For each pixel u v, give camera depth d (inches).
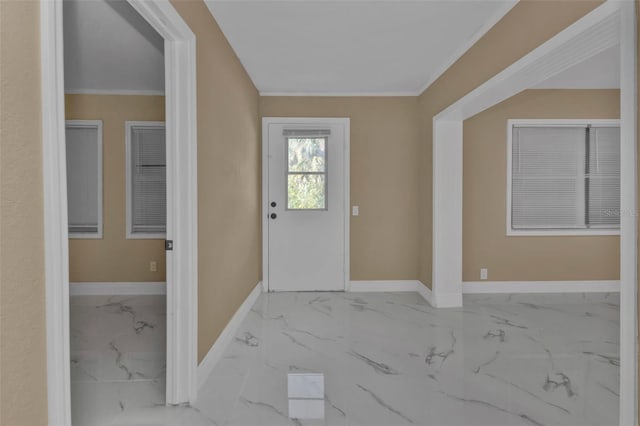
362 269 175.8
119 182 176.7
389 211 175.2
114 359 102.7
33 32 34.9
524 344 112.0
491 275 172.1
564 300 160.4
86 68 147.7
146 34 116.2
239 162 130.8
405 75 151.3
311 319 135.6
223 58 109.9
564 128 172.6
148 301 165.6
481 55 110.5
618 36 71.1
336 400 80.7
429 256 158.6
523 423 72.6
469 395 82.8
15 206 33.2
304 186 174.6
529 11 86.3
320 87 166.6
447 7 98.0
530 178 173.0
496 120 170.6
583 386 86.8
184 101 78.0
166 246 78.2
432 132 153.3
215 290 99.8
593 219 172.9
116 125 176.1
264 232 174.2
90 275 177.0
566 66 87.7
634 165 46.4
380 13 101.0
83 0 96.4
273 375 92.1
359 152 174.7
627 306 46.8
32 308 35.0
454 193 150.9
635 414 46.2
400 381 89.1
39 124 35.7
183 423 72.4
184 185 78.2
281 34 112.7
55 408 37.1
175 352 78.6
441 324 130.0
